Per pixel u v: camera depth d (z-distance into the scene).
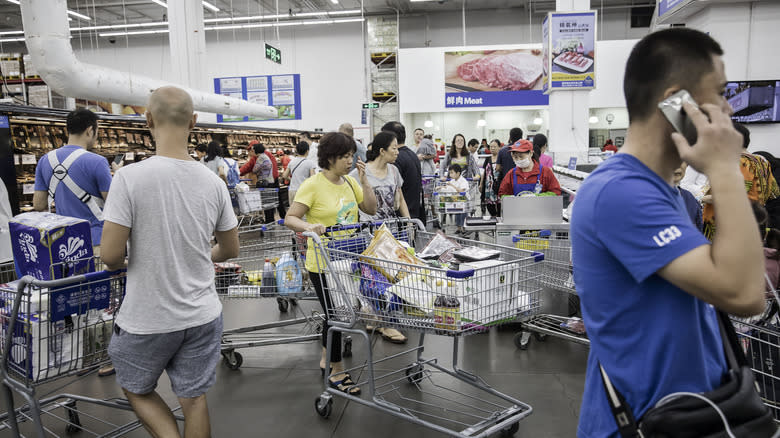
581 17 9.27
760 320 2.05
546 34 9.57
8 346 1.90
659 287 0.85
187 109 1.77
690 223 0.89
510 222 3.72
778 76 10.87
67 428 2.53
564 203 5.21
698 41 0.84
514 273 2.22
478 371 3.13
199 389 1.79
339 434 2.45
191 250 1.75
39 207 3.12
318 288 2.68
